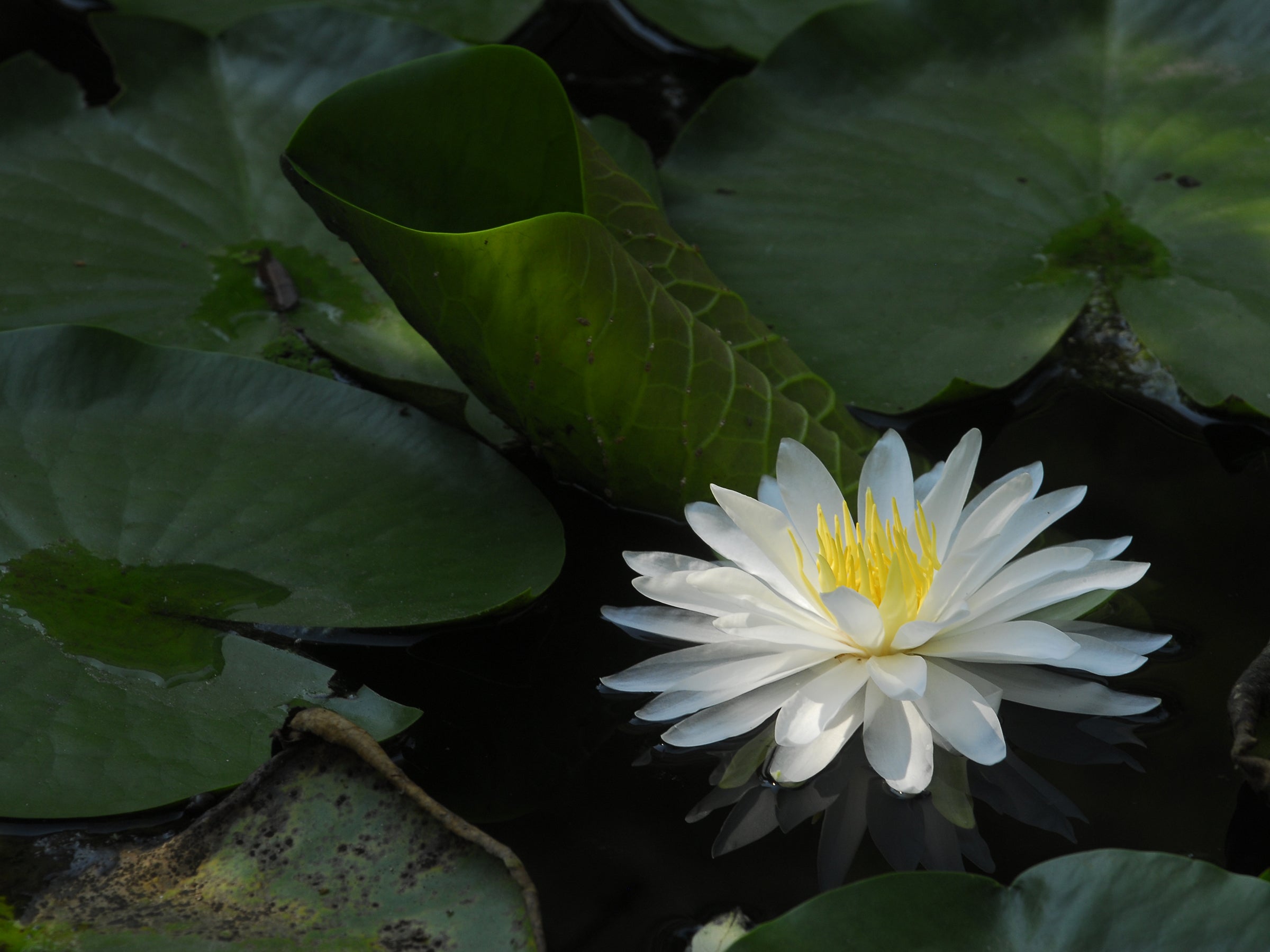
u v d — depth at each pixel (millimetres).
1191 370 1540
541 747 1470
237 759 1457
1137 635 1467
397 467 1526
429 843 1437
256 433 1531
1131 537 1498
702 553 1520
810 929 1411
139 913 1429
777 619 1467
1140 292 1564
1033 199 1603
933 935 1411
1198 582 1493
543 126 1532
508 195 1546
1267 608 1486
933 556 1472
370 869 1434
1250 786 1449
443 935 1423
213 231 1609
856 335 1568
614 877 1440
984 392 1546
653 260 1541
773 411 1523
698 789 1458
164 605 1486
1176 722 1463
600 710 1479
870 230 1604
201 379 1541
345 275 1596
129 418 1530
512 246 1484
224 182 1627
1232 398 1528
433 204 1543
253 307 1581
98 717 1460
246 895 1431
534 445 1532
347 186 1526
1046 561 1460
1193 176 1598
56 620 1478
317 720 1451
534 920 1422
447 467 1528
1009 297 1571
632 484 1525
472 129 1533
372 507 1515
